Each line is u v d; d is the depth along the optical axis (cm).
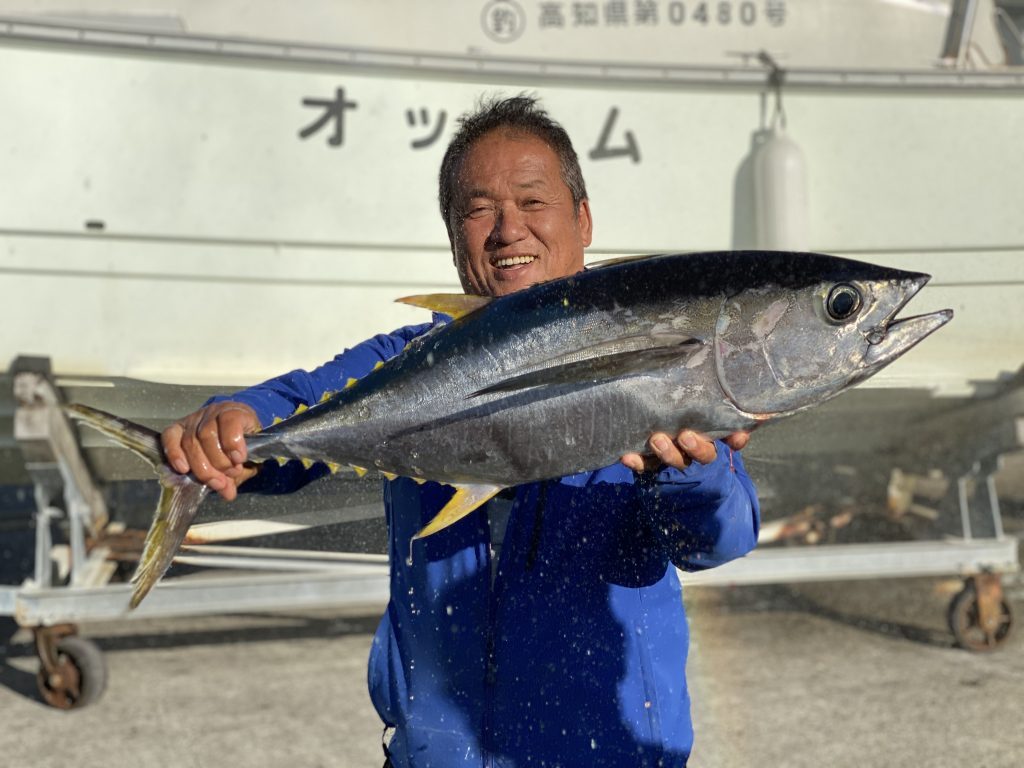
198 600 476
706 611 619
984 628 530
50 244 511
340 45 541
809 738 418
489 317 161
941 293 555
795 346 149
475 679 175
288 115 526
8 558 735
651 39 598
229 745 428
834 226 563
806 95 556
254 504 281
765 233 544
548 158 184
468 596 177
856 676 497
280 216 527
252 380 529
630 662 174
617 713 173
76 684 477
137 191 516
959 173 567
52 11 562
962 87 563
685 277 153
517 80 539
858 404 538
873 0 619
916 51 623
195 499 161
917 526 608
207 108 521
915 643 551
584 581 175
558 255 183
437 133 535
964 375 548
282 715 463
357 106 530
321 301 532
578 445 154
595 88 544
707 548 168
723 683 489
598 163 546
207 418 161
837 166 562
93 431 505
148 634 605
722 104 553
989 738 415
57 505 599
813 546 591
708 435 153
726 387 150
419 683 178
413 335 199
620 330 154
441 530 179
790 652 538
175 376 521
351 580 483
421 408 161
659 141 550
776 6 609
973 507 571
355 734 439
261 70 523
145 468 385
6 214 509
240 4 572
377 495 284
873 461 608
